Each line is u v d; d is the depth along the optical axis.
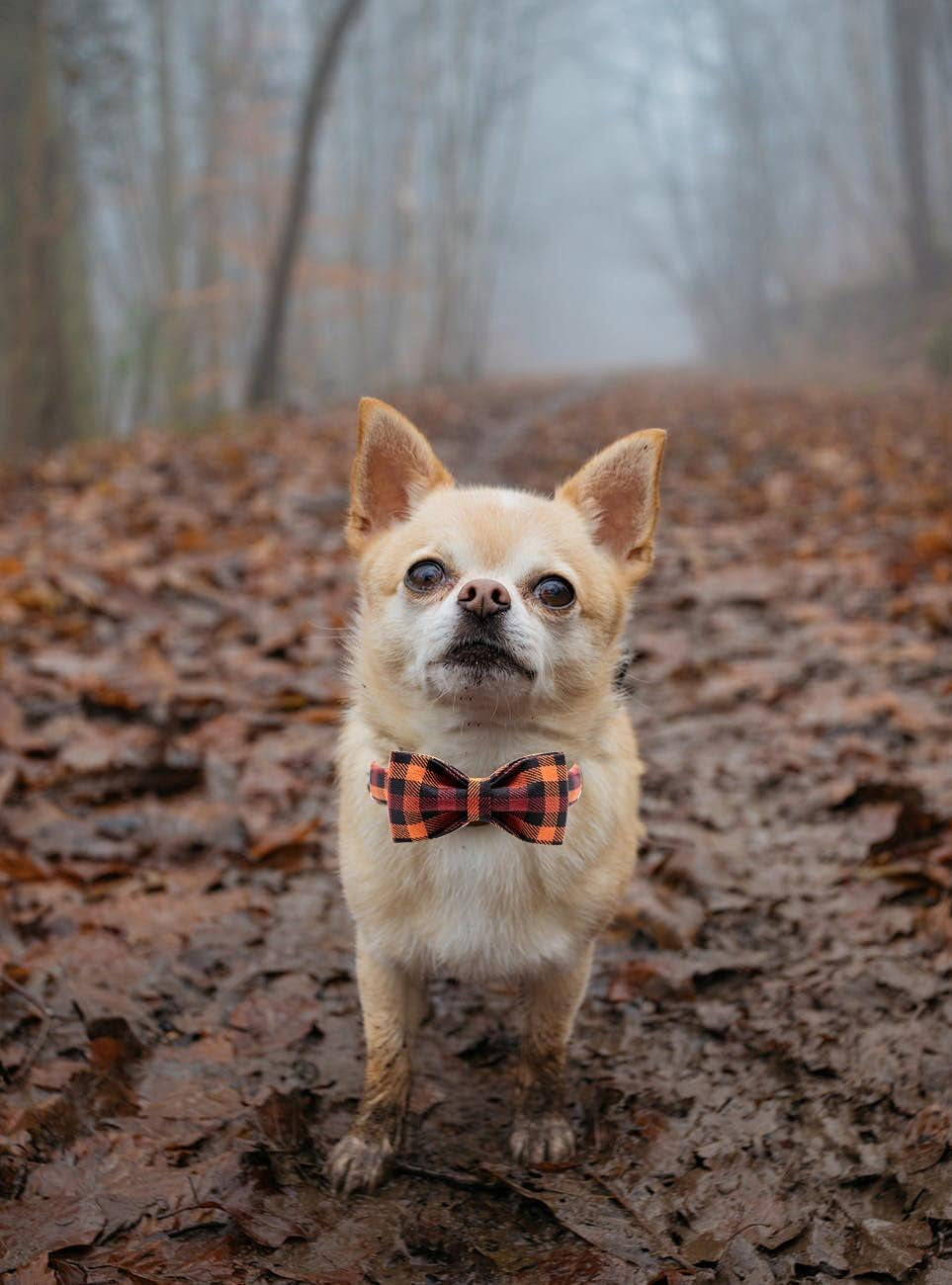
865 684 1.27
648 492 0.68
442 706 0.62
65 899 0.85
